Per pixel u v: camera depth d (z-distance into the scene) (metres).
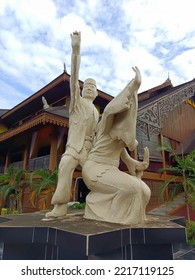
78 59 4.93
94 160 4.94
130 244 3.65
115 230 3.51
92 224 3.99
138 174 5.59
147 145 14.93
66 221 4.34
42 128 13.46
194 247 4.92
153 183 14.41
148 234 3.84
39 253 3.66
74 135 5.18
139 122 14.39
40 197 11.36
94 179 4.68
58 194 4.84
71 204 8.97
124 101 4.33
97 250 3.17
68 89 15.75
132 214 4.22
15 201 12.49
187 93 19.42
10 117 21.58
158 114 15.91
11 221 4.44
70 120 5.43
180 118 19.05
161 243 3.87
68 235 3.35
